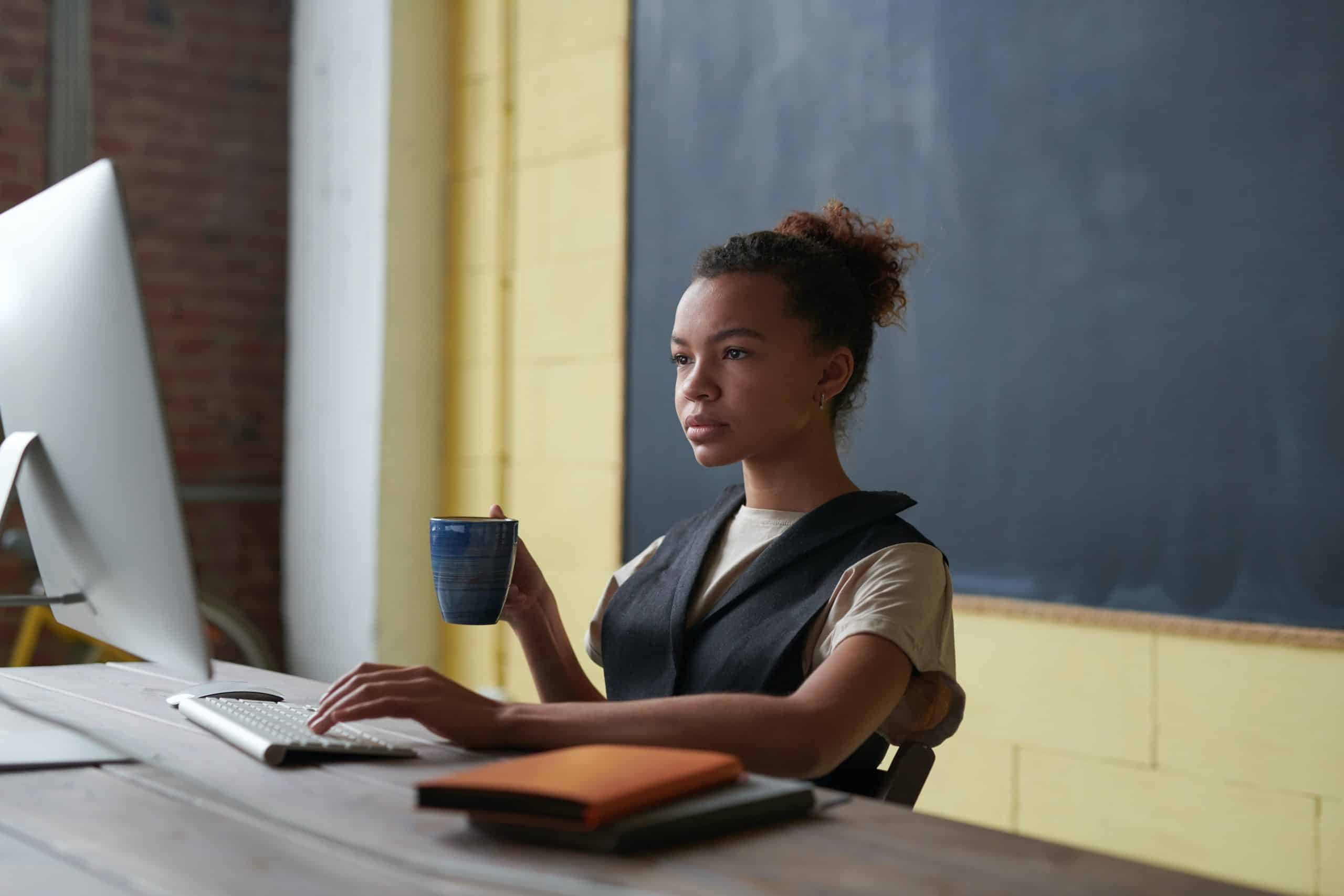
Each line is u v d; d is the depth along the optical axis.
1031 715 2.66
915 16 2.91
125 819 0.87
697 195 3.38
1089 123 2.60
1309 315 2.27
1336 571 2.23
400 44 4.04
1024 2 2.71
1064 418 2.62
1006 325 2.72
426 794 0.82
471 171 4.07
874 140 2.98
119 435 1.06
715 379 1.30
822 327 1.32
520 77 3.92
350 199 4.16
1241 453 2.36
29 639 3.61
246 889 0.72
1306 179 2.28
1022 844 0.83
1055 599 2.63
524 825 0.79
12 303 1.25
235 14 4.29
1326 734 2.24
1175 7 2.47
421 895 0.71
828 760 1.02
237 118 4.30
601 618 1.51
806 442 1.35
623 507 3.52
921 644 1.15
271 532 4.41
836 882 0.74
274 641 4.40
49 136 3.94
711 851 0.79
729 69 3.31
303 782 0.95
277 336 4.41
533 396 3.85
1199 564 2.42
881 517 1.29
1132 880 0.75
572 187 3.73
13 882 0.74
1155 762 2.47
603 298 3.62
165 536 1.04
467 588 1.17
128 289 1.03
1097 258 2.58
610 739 1.01
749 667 1.24
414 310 4.09
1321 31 2.26
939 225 2.85
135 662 1.65
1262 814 2.32
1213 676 2.39
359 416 4.09
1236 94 2.38
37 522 1.28
